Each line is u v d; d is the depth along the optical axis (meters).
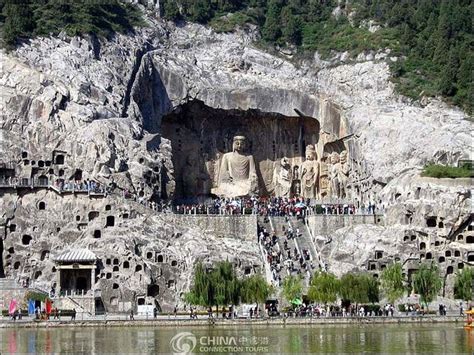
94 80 179.50
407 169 177.38
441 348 104.44
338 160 195.62
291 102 193.88
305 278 155.50
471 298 150.50
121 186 166.00
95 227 158.88
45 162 167.88
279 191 198.25
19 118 170.00
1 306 148.88
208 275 139.50
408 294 155.12
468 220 164.25
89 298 147.88
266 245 163.50
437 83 193.50
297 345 108.38
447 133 179.88
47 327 132.00
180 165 195.75
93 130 168.75
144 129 181.12
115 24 194.62
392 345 107.62
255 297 139.62
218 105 192.62
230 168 195.62
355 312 144.00
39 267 157.50
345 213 173.75
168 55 198.25
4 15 188.00
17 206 161.25
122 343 110.56
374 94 194.62
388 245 162.12
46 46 181.12
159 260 155.12
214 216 165.38
